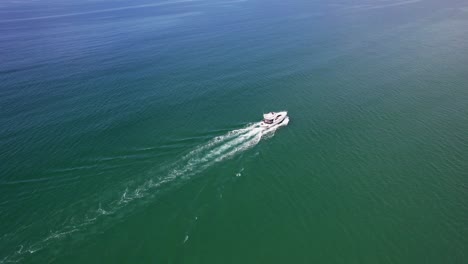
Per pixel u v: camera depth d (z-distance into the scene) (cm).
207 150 6106
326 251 4300
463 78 8831
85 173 5606
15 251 4256
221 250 4312
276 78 9344
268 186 5322
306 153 6069
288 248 4344
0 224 4653
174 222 4672
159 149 6191
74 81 9538
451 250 4250
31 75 10012
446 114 7156
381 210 4866
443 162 5719
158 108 7825
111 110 7781
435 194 5088
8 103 8188
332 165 5762
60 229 4566
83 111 7756
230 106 7831
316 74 9519
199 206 4941
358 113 7344
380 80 8962
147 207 4903
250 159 5872
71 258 4178
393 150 6075
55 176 5569
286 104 7850
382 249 4303
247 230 4594
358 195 5141
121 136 6662
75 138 6631
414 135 6488
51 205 4966
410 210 4841
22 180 5494
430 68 9594
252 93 8488
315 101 7950
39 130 6956
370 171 5600
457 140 6266
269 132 6644
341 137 6506
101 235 4475
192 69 10300
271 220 4741
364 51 11262
